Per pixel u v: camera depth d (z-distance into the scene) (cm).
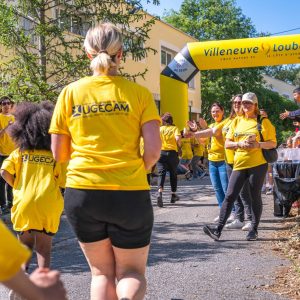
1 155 888
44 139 441
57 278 163
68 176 309
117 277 311
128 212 296
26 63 1118
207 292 464
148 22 1223
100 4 1184
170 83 1491
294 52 1372
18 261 160
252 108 680
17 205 434
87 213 299
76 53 1289
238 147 665
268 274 520
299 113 970
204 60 1440
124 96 306
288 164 861
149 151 306
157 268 548
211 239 696
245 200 753
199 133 810
